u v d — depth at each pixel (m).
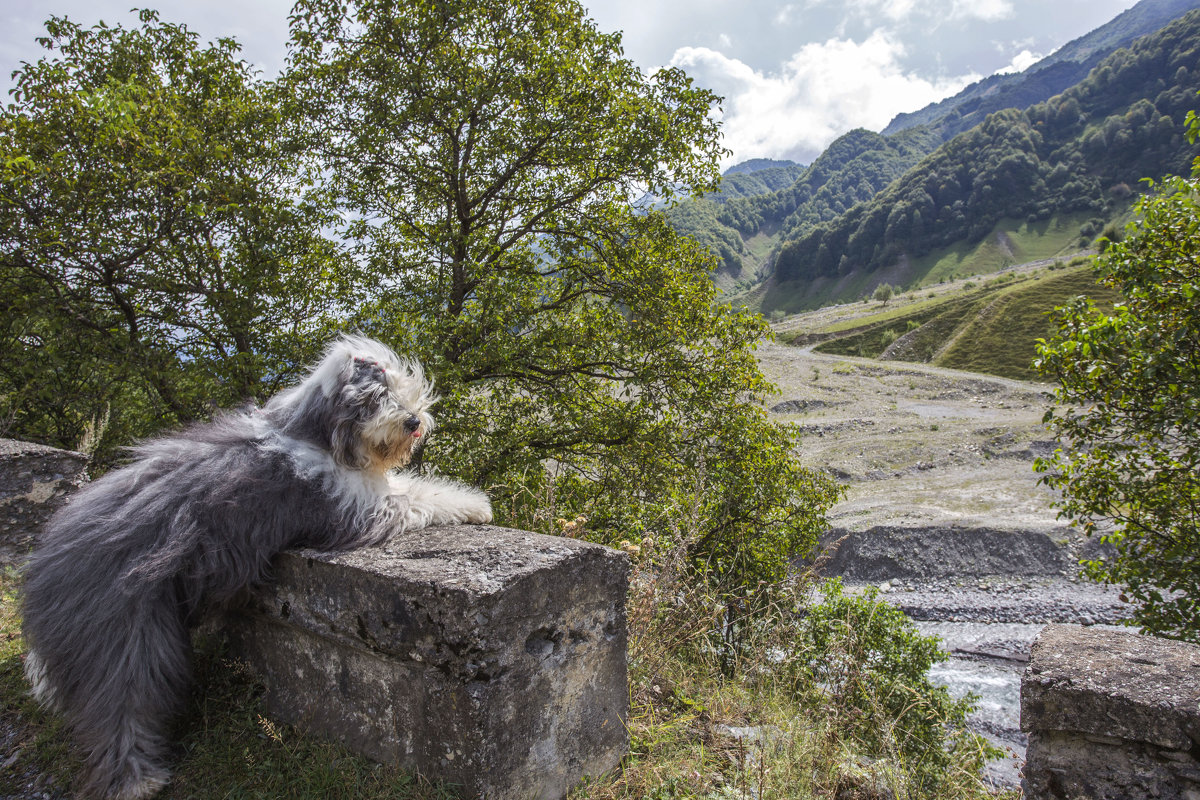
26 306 9.59
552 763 2.73
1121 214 184.00
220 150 9.84
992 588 29.30
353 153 11.90
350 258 12.33
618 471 11.98
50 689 2.98
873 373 82.12
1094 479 9.17
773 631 4.82
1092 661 2.58
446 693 2.45
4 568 4.78
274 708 3.11
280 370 10.77
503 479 10.75
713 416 12.38
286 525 2.97
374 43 11.94
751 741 3.55
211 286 10.95
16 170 8.57
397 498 3.34
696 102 12.06
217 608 3.09
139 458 3.37
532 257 13.66
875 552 32.12
